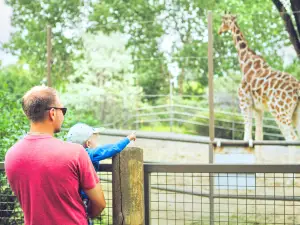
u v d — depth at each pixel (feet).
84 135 9.11
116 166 9.11
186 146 31.30
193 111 44.50
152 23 44.50
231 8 40.88
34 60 40.88
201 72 45.24
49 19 46.62
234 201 20.10
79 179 7.24
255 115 27.91
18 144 7.39
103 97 34.96
